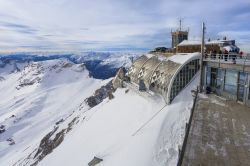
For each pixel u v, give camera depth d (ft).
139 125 91.40
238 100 73.51
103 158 76.13
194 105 68.54
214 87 86.22
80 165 87.40
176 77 101.76
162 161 56.39
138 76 150.41
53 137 255.50
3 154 467.93
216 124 54.19
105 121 126.11
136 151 66.64
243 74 70.49
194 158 38.93
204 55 93.71
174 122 77.00
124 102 139.64
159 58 141.49
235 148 42.32
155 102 107.34
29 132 624.18
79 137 131.64
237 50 124.26
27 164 238.48
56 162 117.29
